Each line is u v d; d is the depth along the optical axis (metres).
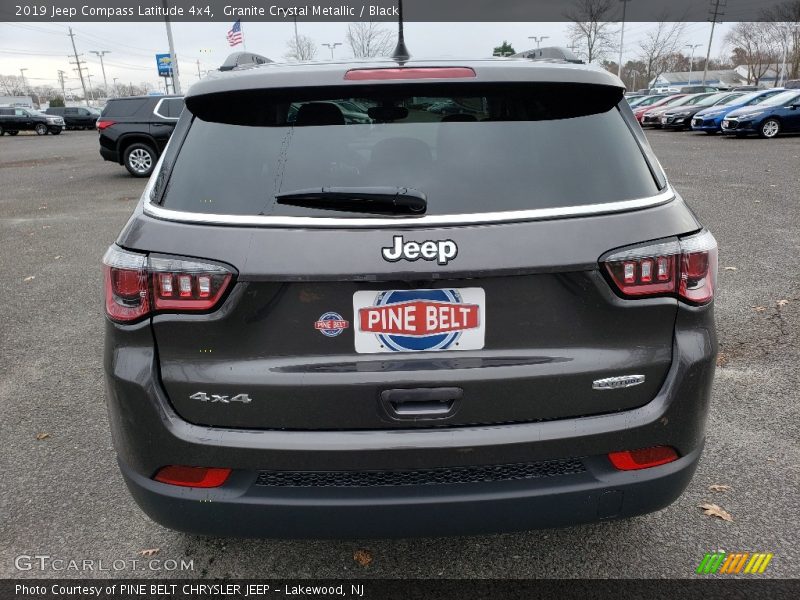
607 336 1.90
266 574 2.44
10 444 3.39
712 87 43.16
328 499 1.90
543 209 1.88
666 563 2.44
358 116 2.05
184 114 2.18
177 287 1.84
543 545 2.56
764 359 4.18
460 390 1.85
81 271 6.88
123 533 2.68
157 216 1.92
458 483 1.92
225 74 2.17
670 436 1.97
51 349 4.72
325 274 1.78
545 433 1.88
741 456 3.12
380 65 2.18
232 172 1.97
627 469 1.97
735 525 2.63
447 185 1.91
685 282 1.92
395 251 1.79
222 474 1.91
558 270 1.82
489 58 2.40
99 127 15.09
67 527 2.72
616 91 2.15
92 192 13.15
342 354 1.86
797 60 60.00
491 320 1.85
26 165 19.69
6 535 2.67
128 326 1.91
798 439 3.25
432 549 2.56
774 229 7.57
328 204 1.86
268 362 1.86
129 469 2.02
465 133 2.02
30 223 9.77
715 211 8.77
